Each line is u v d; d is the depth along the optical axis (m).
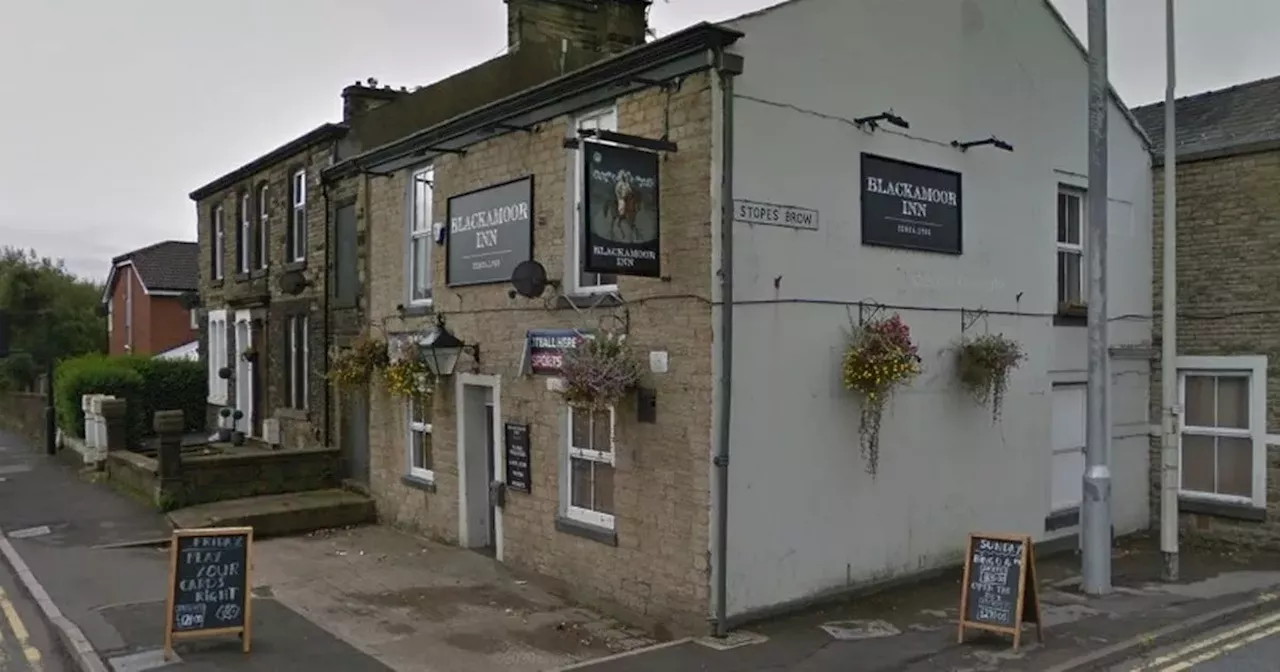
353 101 16.81
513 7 15.86
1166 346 10.88
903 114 10.42
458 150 12.75
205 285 24.02
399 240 14.38
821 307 9.64
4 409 31.09
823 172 9.67
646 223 9.02
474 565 12.09
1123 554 12.27
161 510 14.84
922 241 10.57
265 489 15.77
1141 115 15.34
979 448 11.19
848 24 9.91
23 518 14.65
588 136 9.14
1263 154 12.38
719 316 8.82
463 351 12.65
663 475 9.34
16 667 8.23
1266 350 12.34
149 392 24.14
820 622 9.16
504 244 11.84
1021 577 8.20
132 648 8.42
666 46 9.07
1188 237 13.16
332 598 10.59
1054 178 12.18
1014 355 10.93
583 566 10.51
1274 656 8.05
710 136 8.83
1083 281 12.80
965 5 11.12
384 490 15.02
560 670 7.91
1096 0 10.10
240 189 21.36
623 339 9.76
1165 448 10.91
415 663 8.32
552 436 11.05
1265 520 12.31
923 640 8.52
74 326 41.03
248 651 8.45
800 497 9.46
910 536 10.45
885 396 10.06
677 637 9.12
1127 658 8.09
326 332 16.73
